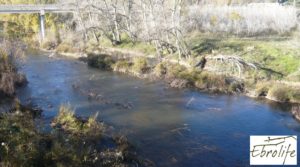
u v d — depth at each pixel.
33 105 24.44
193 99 27.23
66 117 20.84
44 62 40.47
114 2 52.44
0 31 57.91
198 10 50.97
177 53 39.41
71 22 58.12
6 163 13.74
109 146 18.28
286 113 24.58
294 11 50.78
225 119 23.27
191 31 48.28
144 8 44.19
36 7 55.03
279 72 32.19
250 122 22.84
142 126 21.78
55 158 14.94
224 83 29.73
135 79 32.81
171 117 23.42
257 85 28.98
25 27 60.03
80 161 15.25
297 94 27.19
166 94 28.41
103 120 22.50
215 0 65.62
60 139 17.55
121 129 21.11
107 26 50.41
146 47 44.47
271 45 37.84
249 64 32.75
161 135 20.52
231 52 37.22
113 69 36.19
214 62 34.78
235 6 60.25
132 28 49.16
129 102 26.31
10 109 22.66
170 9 39.12
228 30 48.16
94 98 27.03
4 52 30.38
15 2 64.06
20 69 35.66
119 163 16.53
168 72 33.00
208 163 17.50
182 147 19.09
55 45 49.97
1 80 27.30
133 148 18.59
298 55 34.19
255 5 62.50
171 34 40.88
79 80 32.38
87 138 18.62
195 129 21.55
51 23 59.91
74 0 52.00
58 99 26.56
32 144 15.73
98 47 47.28
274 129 21.73
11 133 16.89
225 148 19.12
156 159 17.70
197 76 31.06
